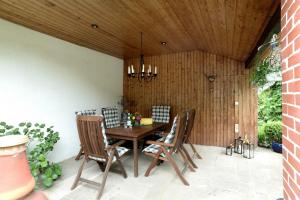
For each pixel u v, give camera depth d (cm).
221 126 486
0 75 287
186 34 377
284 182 111
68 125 404
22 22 306
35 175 252
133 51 508
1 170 49
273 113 480
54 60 375
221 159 386
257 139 462
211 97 496
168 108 505
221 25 285
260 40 282
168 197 247
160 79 552
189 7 255
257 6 203
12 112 302
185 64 521
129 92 594
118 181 292
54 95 373
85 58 454
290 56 98
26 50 324
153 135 435
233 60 477
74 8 271
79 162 376
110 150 275
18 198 50
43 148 285
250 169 333
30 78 329
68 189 268
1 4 253
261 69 310
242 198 244
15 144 51
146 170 333
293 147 96
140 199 243
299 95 87
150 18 305
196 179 297
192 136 511
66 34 366
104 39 404
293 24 94
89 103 465
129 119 399
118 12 286
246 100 466
